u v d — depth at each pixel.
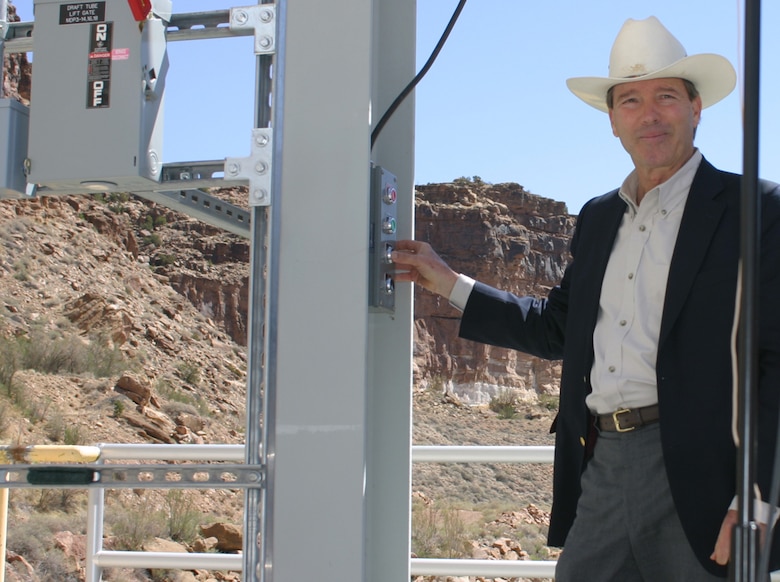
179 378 40.56
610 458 2.29
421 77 2.35
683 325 2.17
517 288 74.38
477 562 3.14
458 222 73.81
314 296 2.04
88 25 2.15
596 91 2.60
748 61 1.37
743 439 1.37
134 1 2.10
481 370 68.06
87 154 2.12
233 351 49.59
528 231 77.31
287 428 2.02
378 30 2.52
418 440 53.66
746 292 1.37
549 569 3.19
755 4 1.36
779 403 2.04
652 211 2.35
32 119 2.16
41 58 2.17
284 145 2.09
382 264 2.23
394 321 2.46
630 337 2.28
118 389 28.22
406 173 2.50
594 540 2.29
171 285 56.69
